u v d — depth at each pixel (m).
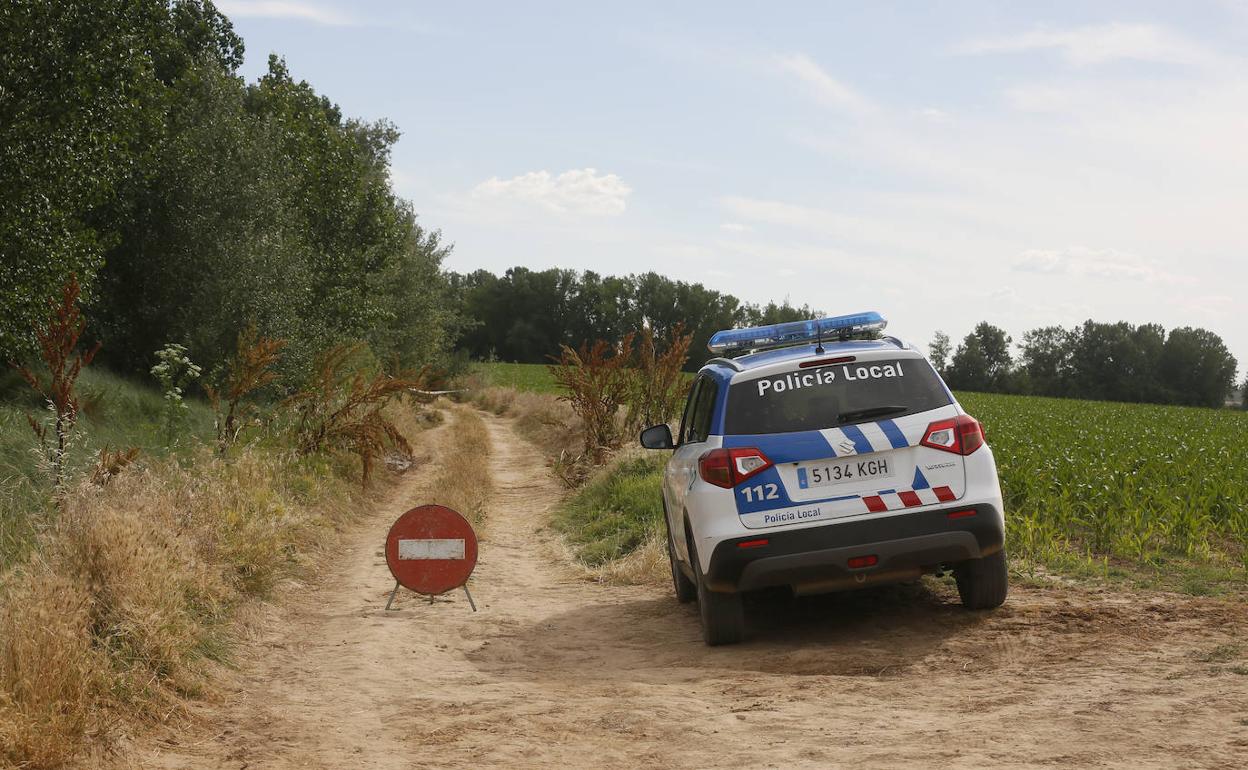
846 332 7.66
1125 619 6.25
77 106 16.30
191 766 4.32
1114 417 41.16
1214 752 3.56
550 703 5.27
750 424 6.38
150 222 24.88
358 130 50.47
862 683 5.28
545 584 10.23
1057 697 4.61
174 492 9.10
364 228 37.19
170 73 28.03
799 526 6.14
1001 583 6.64
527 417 37.81
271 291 25.34
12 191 15.53
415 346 50.94
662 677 5.88
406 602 9.27
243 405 22.28
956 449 6.29
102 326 24.08
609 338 148.38
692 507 6.48
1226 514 10.99
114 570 6.16
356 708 5.38
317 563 11.20
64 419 9.54
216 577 7.85
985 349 155.88
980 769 3.62
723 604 6.55
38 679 4.44
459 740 4.61
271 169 27.02
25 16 15.42
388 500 18.47
